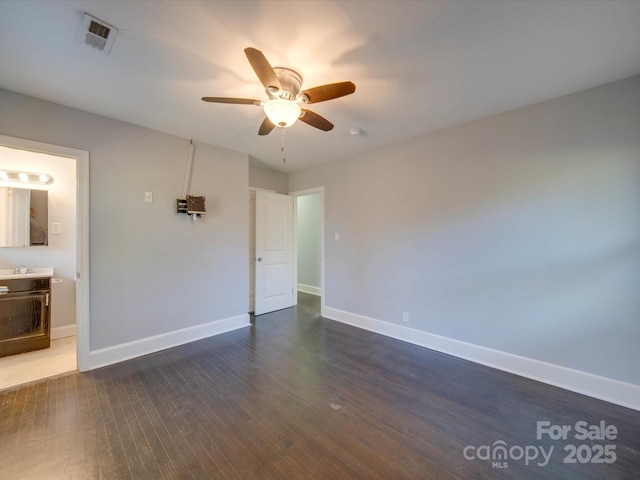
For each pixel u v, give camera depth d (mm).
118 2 1390
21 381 2436
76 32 1599
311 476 1512
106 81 2107
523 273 2578
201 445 1726
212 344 3283
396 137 3307
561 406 2119
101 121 2686
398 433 1837
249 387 2371
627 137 2111
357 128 3021
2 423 1908
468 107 2541
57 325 3412
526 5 1407
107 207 2736
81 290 2605
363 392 2303
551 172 2422
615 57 1841
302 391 2314
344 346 3250
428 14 1461
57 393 2262
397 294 3512
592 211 2252
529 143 2520
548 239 2449
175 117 2725
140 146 2941
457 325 2996
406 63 1884
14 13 1450
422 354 3043
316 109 2561
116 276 2803
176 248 3236
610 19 1499
